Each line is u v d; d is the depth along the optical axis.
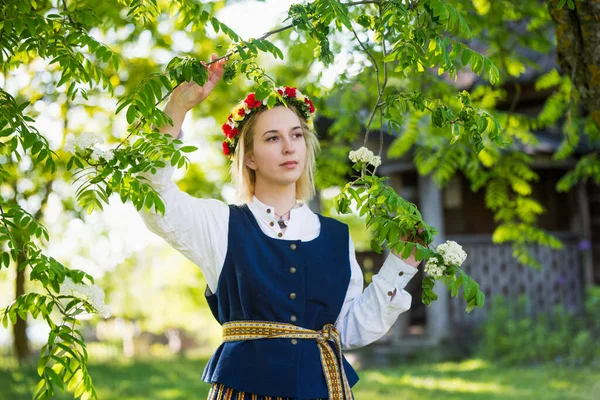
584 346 8.27
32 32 2.12
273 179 2.19
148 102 1.97
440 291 9.48
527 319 8.82
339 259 2.19
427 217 9.36
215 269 2.12
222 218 2.13
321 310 2.12
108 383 7.89
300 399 2.02
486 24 4.29
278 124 2.20
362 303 2.19
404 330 9.68
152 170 1.89
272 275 2.09
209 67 2.08
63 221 6.96
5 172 2.16
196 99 2.07
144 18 2.65
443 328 9.47
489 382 7.33
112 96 2.43
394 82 4.29
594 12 2.67
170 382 8.02
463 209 10.32
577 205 10.05
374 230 2.16
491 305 9.59
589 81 2.81
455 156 4.52
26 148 1.99
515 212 4.76
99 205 1.91
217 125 7.79
